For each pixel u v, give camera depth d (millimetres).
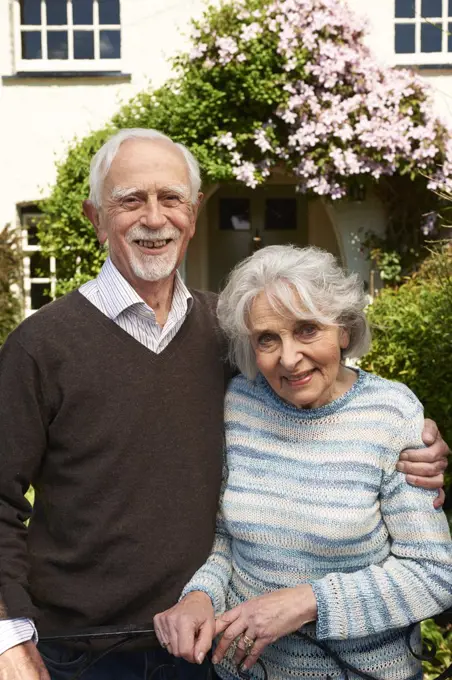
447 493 4246
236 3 7207
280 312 1856
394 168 7145
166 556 1962
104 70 7953
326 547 1852
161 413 1992
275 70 7215
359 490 1848
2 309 7379
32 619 1861
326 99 7160
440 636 3217
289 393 1919
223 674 2020
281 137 7352
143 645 2004
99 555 1963
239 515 1943
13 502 1971
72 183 7531
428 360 4348
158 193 2037
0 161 8078
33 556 2039
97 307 2037
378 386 1959
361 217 7855
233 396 2102
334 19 7062
